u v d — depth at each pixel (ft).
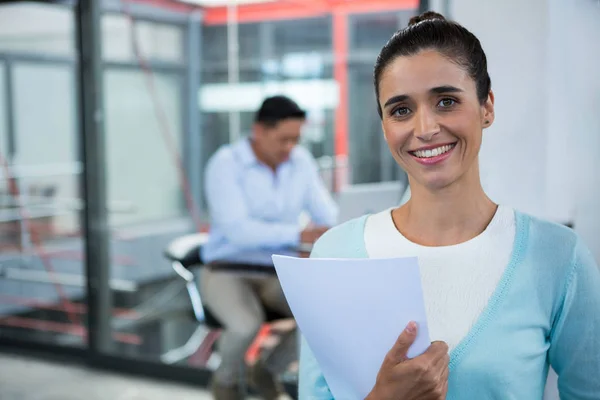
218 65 15.52
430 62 2.75
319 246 3.31
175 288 16.08
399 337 2.65
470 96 2.79
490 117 2.99
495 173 6.80
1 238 15.44
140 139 16.67
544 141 6.58
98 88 12.37
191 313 9.25
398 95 2.82
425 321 2.62
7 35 15.31
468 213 3.00
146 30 15.74
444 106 2.79
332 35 14.43
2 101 15.38
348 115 14.52
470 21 6.81
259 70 15.19
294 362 11.68
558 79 6.54
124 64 16.01
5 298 15.24
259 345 12.21
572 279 2.86
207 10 15.30
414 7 13.74
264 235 8.86
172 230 16.81
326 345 2.90
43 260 15.58
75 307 15.43
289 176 9.50
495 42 6.70
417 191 3.03
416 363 2.63
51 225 15.75
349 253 3.17
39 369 12.28
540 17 6.48
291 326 11.30
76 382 11.67
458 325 2.86
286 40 14.83
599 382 2.87
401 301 2.62
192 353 13.25
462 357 2.81
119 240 16.06
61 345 12.75
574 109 6.63
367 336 2.75
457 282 2.91
